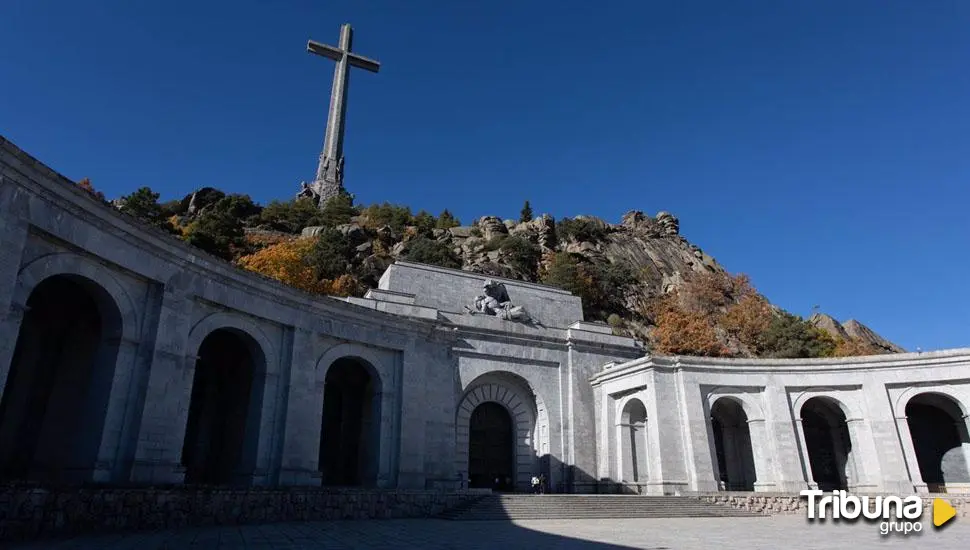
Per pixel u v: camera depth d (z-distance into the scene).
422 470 28.59
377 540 17.00
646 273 106.56
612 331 47.12
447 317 42.00
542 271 93.06
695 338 73.50
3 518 15.25
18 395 21.00
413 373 29.66
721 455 42.34
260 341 24.97
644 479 40.44
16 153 16.69
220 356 29.86
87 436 19.25
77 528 16.75
